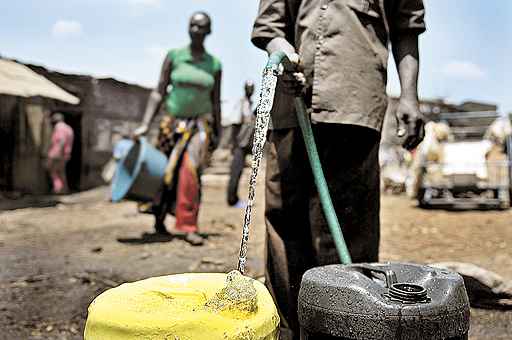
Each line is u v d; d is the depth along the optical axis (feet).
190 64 21.44
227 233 24.57
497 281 13.11
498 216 31.89
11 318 12.57
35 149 53.21
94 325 4.62
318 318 5.79
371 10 8.83
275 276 9.30
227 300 4.74
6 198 46.03
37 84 48.78
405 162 49.88
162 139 21.93
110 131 60.08
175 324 4.37
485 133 43.55
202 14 21.29
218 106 22.44
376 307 5.43
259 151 6.82
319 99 8.60
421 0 9.16
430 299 5.53
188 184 21.35
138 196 22.15
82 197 47.78
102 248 20.89
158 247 20.95
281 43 8.93
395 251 20.88
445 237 24.22
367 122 8.67
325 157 8.82
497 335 11.43
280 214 9.40
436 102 69.87
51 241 22.97
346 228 8.84
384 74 9.02
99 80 58.95
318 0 8.87
